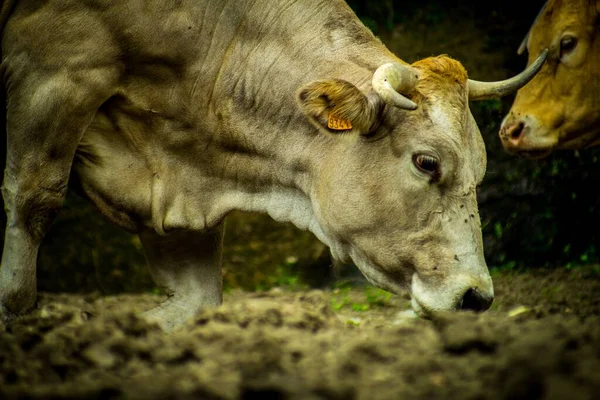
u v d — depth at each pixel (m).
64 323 18.50
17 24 21.58
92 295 31.58
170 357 15.20
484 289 20.30
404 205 20.64
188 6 21.78
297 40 21.94
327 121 20.33
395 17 48.28
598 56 30.81
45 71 21.31
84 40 21.25
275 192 22.62
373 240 21.09
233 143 22.45
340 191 21.17
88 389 13.37
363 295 34.50
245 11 22.05
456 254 20.39
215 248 24.59
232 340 15.79
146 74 22.00
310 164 21.77
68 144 21.52
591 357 13.16
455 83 20.83
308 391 12.73
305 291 36.00
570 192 38.09
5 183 22.02
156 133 22.55
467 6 48.03
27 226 21.75
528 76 22.00
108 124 22.39
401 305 32.41
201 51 22.00
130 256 41.47
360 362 14.26
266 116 22.08
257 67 22.03
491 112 40.47
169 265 24.45
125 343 15.62
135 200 22.75
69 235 41.91
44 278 40.25
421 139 20.31
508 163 39.31
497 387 12.62
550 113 31.23
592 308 27.77
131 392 13.02
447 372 13.40
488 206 38.84
